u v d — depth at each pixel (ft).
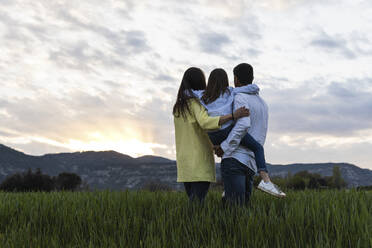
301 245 7.96
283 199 13.17
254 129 11.15
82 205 13.05
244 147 10.89
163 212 11.22
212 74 11.35
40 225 10.74
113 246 8.16
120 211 12.06
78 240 9.11
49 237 9.38
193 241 8.29
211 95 11.09
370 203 11.69
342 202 11.16
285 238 8.27
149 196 15.06
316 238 7.88
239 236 8.77
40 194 18.52
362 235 7.74
